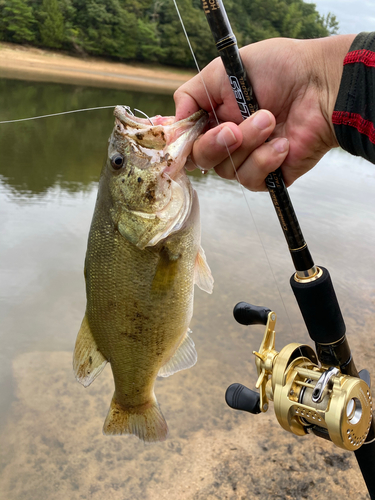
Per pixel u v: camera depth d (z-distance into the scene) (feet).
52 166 6.58
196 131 1.19
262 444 2.12
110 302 1.24
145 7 34.88
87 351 1.30
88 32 31.32
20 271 3.40
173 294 1.24
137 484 1.89
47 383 2.43
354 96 0.93
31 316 2.93
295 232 1.01
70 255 3.70
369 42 0.92
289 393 0.91
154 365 1.31
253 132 1.01
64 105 13.47
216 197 5.55
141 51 33.27
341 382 0.86
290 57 1.11
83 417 2.23
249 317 1.06
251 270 3.75
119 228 1.23
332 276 3.82
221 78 1.19
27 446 2.05
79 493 1.84
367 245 4.49
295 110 1.15
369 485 1.09
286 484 1.90
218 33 0.96
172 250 1.21
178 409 2.31
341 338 1.01
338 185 6.66
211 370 2.61
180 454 2.05
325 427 0.88
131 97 18.35
